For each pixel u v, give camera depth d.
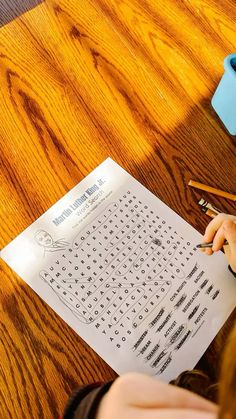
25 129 0.69
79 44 0.76
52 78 0.73
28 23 0.76
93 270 0.63
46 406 0.57
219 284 0.64
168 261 0.65
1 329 0.59
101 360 0.59
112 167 0.69
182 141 0.73
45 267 0.62
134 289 0.62
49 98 0.72
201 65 0.79
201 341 0.61
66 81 0.73
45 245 0.63
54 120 0.71
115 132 0.72
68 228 0.65
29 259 0.62
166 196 0.69
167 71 0.77
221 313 0.63
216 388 0.53
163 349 0.60
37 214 0.65
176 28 0.80
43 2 0.78
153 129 0.73
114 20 0.79
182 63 0.78
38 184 0.67
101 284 0.62
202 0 0.83
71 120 0.71
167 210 0.68
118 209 0.67
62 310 0.60
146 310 0.61
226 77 0.68
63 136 0.70
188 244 0.66
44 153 0.68
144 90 0.75
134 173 0.70
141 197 0.68
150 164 0.71
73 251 0.63
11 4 0.80
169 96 0.75
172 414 0.46
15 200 0.65
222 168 0.73
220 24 0.82
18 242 0.63
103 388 0.50
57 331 0.59
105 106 0.73
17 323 0.59
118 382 0.49
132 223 0.66
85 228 0.65
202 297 0.63
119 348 0.59
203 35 0.81
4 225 0.64
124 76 0.75
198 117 0.75
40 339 0.59
